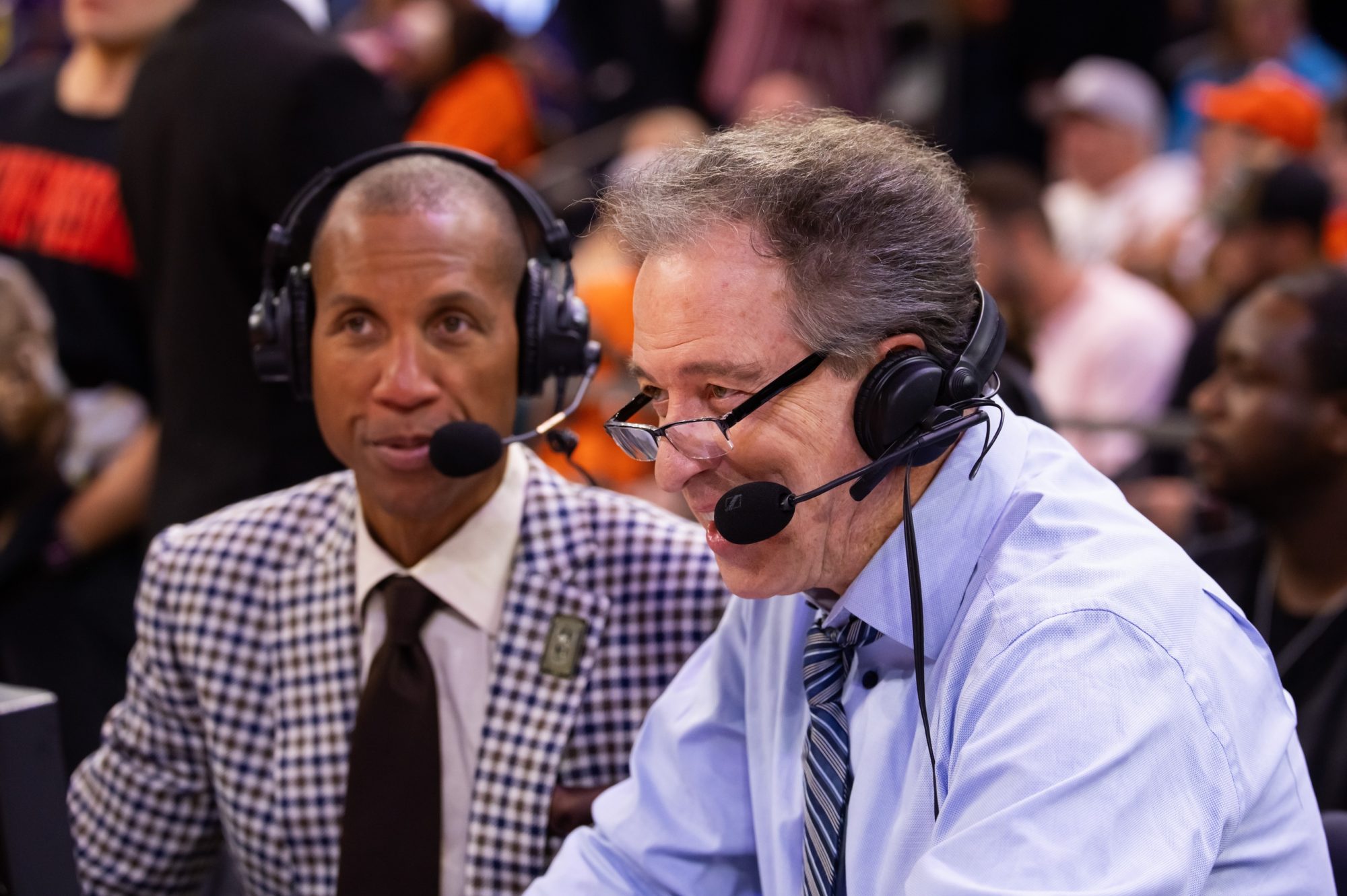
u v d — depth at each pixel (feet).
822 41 15.47
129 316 7.96
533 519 4.58
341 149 6.81
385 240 4.12
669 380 3.27
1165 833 2.89
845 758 3.60
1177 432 7.97
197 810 4.83
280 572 4.66
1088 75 13.52
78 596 7.32
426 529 4.47
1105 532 3.36
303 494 4.81
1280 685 3.40
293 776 4.49
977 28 15.30
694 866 3.97
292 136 6.64
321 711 4.52
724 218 3.19
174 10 8.19
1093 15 15.40
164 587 4.70
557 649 4.48
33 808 3.45
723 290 3.18
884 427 3.20
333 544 4.65
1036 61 15.44
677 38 16.53
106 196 7.89
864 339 3.21
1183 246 12.25
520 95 12.83
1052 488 3.49
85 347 7.86
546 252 4.51
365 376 4.17
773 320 3.18
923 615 3.42
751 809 4.00
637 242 3.33
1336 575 5.90
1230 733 3.09
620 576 4.55
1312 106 12.15
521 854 4.34
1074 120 13.33
